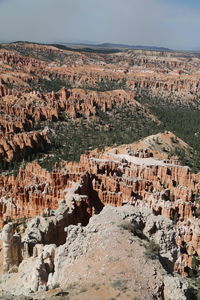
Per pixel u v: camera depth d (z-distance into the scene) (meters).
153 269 40.62
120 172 108.19
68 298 36.28
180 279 41.78
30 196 83.88
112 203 87.62
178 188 102.94
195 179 119.38
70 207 71.88
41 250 49.78
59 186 89.06
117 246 43.72
